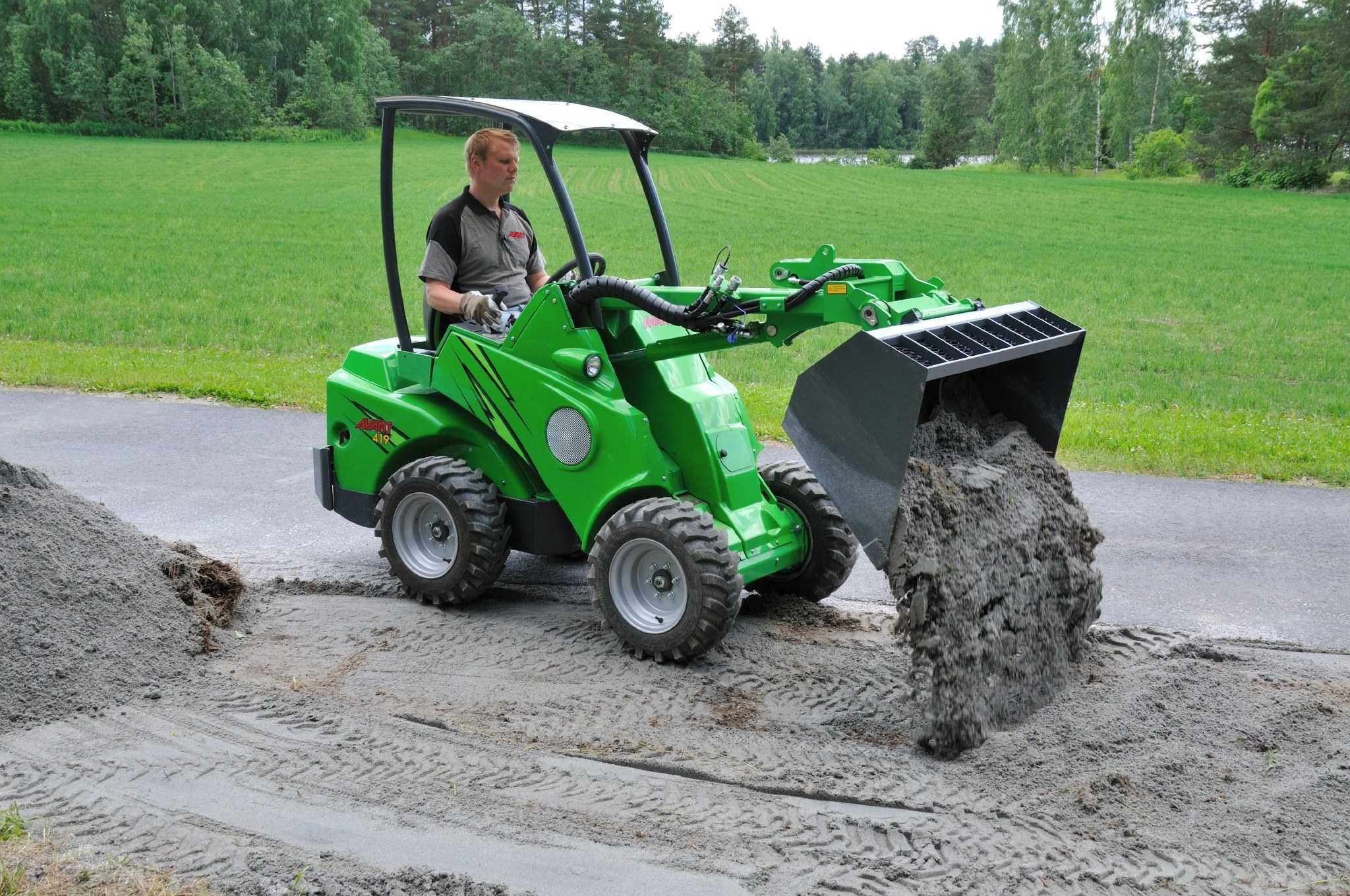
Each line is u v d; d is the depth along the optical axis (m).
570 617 5.20
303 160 61.09
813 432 4.00
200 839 3.29
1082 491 7.68
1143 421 10.20
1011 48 86.62
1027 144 84.12
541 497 5.16
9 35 87.06
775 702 4.34
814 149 154.25
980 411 4.89
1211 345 16.86
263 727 4.02
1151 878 3.16
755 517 4.95
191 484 7.50
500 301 5.28
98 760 3.76
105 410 9.77
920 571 3.83
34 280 20.88
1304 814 3.47
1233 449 8.97
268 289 20.33
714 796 3.60
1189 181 70.88
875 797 3.59
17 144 67.81
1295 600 5.60
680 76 103.75
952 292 22.78
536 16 108.62
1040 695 4.30
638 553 4.66
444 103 5.07
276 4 96.50
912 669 3.91
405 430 5.41
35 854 3.18
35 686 4.11
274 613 5.20
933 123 115.31
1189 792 3.61
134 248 26.92
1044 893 3.11
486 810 3.48
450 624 5.09
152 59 82.69
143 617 4.61
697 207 43.25
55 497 4.92
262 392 10.37
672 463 4.85
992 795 3.63
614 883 3.11
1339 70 61.69
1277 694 4.33
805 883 3.13
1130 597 5.64
